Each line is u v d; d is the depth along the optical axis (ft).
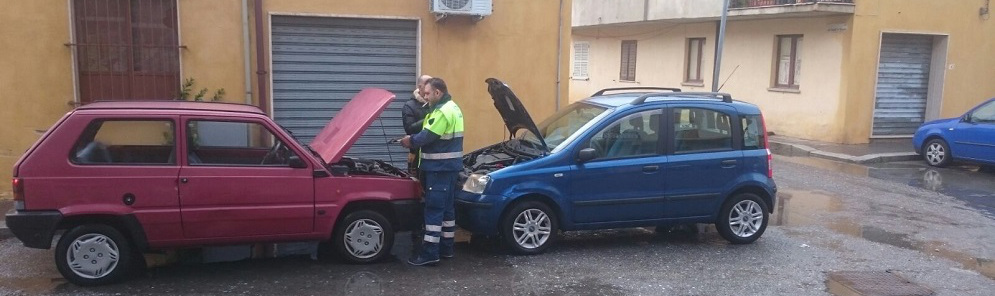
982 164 42.37
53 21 27.71
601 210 22.63
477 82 33.50
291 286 19.08
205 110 19.35
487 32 33.27
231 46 29.66
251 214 19.33
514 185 21.68
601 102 24.59
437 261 21.29
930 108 55.72
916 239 25.96
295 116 31.58
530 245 22.47
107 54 28.63
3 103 27.63
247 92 29.99
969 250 24.56
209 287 18.88
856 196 34.35
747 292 19.56
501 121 34.06
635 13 67.92
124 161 18.53
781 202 32.60
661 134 23.27
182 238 18.93
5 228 23.25
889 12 51.98
